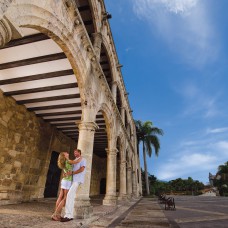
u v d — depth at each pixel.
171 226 4.29
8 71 6.71
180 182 49.81
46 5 3.81
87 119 6.11
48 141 11.34
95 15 8.88
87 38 5.90
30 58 6.07
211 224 4.57
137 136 31.22
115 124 10.36
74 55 5.37
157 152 30.31
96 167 21.34
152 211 7.59
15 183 8.48
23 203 8.34
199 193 43.34
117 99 16.11
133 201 13.91
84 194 5.31
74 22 5.26
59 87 7.47
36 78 6.89
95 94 6.97
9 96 8.27
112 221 4.88
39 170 10.38
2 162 7.79
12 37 2.71
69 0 4.80
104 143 17.08
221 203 12.98
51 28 4.21
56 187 12.07
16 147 8.62
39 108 9.40
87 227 4.00
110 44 11.66
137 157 28.11
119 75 14.62
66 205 4.20
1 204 7.39
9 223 3.54
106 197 8.89
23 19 3.14
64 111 9.91
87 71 6.25
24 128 9.20
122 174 12.84
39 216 4.65
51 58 5.93
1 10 2.38
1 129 7.79
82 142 5.81
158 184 46.09
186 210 8.14
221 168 43.97
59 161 4.73
